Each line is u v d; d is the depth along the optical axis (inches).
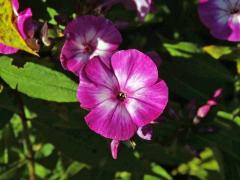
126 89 4.8
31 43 4.5
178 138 5.8
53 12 5.4
